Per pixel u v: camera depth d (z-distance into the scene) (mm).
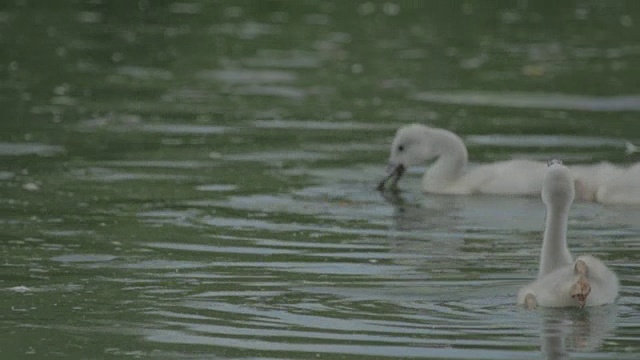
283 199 17781
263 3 37062
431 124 22656
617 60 29203
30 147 20484
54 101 24188
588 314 12609
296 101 24656
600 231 16266
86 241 15477
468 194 18781
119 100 24422
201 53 29719
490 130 22188
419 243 15695
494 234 16234
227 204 17375
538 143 21203
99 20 33781
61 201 17328
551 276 12992
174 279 14000
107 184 18297
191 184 18391
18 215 16594
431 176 19094
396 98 25031
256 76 27172
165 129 22016
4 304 13070
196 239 15648
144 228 16109
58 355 11602
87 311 12875
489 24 34344
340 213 17203
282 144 21094
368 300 13227
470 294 13430
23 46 29891
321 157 20250
